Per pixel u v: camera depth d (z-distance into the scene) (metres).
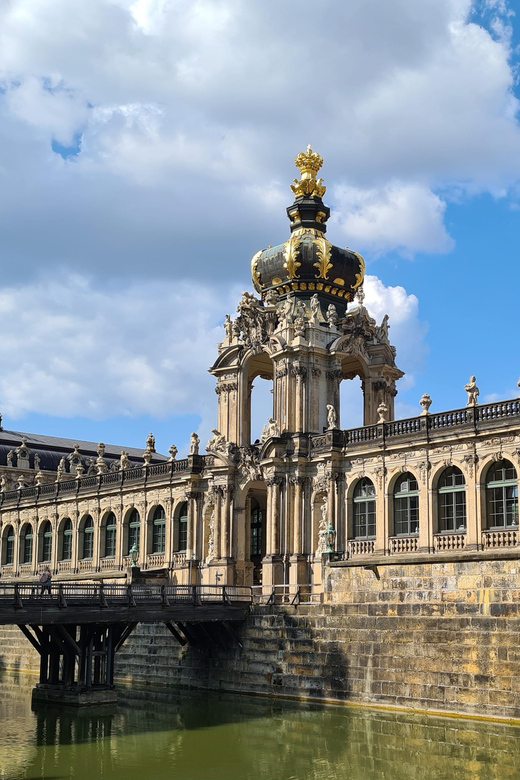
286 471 74.38
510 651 52.06
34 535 103.81
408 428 66.06
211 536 80.31
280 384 76.38
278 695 62.94
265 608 65.69
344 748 47.31
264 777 42.47
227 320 83.75
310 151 83.38
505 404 60.34
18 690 69.19
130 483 90.44
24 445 119.50
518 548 57.41
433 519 63.38
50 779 42.72
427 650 55.81
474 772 42.16
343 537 69.88
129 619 61.69
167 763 45.34
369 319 80.06
